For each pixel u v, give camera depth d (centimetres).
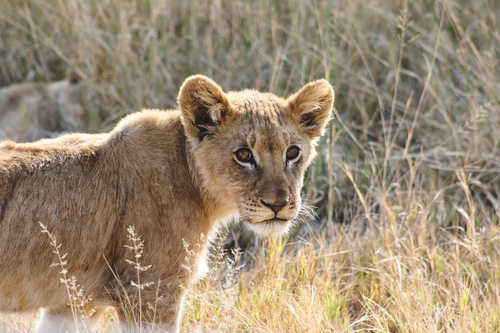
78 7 1481
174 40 1477
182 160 759
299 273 948
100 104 1429
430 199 1120
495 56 1433
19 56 1595
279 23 1500
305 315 821
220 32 1464
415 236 1023
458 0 1542
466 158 1175
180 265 736
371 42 1485
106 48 1420
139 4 1494
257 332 809
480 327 822
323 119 814
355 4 1474
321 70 1376
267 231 750
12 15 1596
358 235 1039
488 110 1294
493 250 1002
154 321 718
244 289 902
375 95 1403
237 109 758
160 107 1364
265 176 741
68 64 1530
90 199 716
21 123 1413
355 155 1284
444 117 1330
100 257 725
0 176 688
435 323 819
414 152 1324
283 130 755
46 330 775
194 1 1483
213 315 839
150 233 724
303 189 1166
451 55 1450
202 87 735
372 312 848
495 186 1193
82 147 741
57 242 699
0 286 691
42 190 701
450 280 925
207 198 770
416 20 1523
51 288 712
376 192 1117
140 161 738
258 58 1414
